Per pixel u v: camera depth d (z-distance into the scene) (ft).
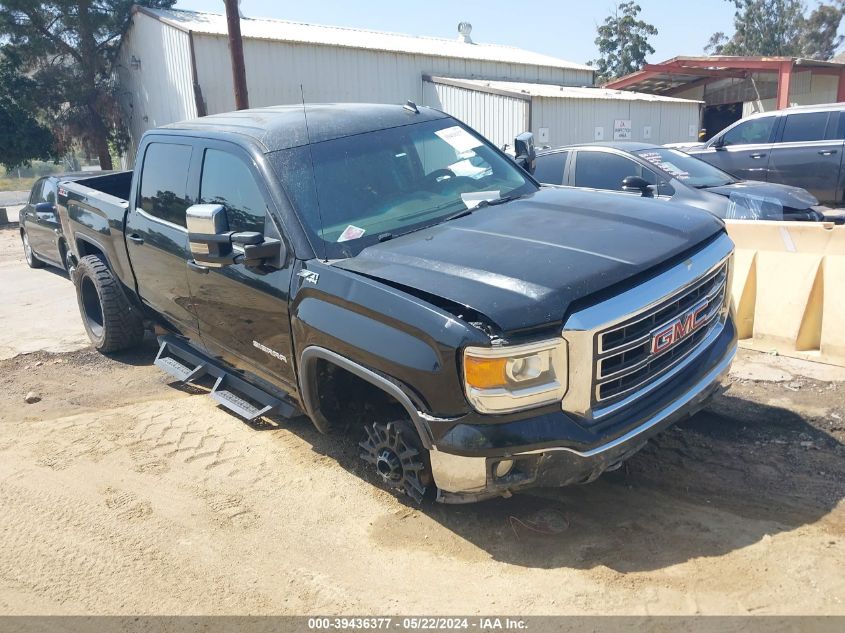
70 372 20.66
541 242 11.14
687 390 11.16
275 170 13.08
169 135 16.60
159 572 11.14
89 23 81.20
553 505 12.12
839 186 39.01
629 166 26.43
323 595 10.36
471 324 9.70
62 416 17.43
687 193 24.72
